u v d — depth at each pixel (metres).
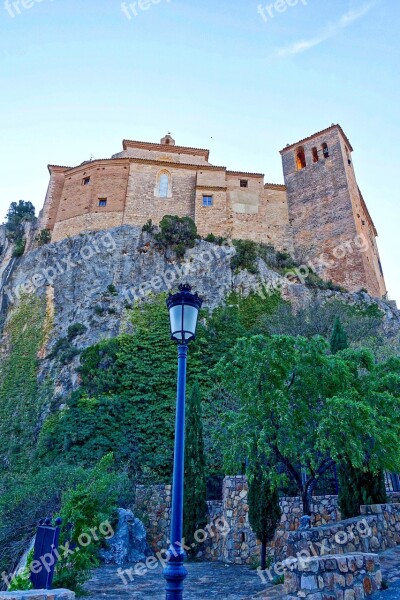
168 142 54.25
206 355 25.44
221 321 28.52
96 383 23.23
